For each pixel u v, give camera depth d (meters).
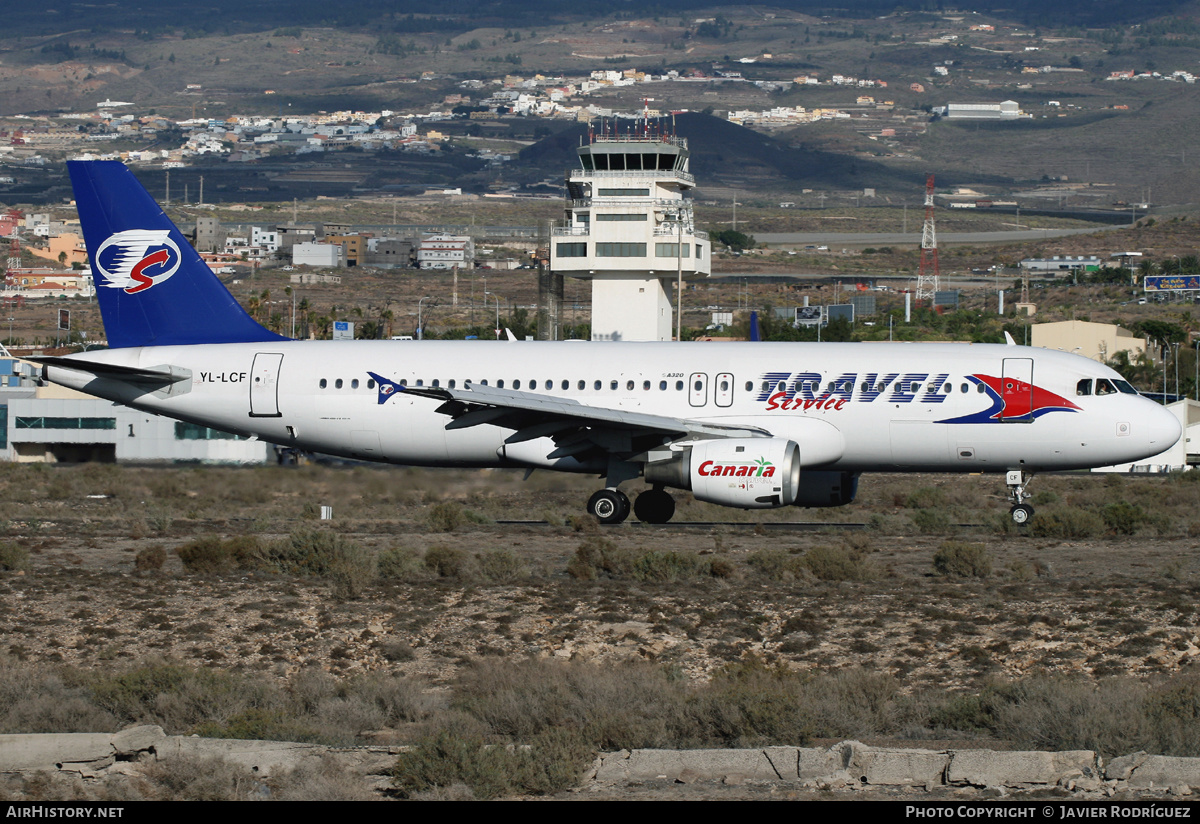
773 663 82.25
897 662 82.00
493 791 54.31
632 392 149.75
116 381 162.25
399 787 55.62
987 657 82.75
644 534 146.75
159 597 103.88
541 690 69.75
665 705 67.56
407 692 71.88
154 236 164.25
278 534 151.62
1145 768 56.06
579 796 54.50
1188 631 87.88
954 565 115.19
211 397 160.38
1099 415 141.88
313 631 92.19
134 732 59.47
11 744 57.66
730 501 139.00
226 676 74.00
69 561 124.25
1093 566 120.38
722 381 148.50
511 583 109.88
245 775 55.66
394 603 101.31
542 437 150.75
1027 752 57.12
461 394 136.38
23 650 85.56
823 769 57.50
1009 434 143.62
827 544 136.00
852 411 145.38
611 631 90.88
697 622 94.00
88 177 163.88
